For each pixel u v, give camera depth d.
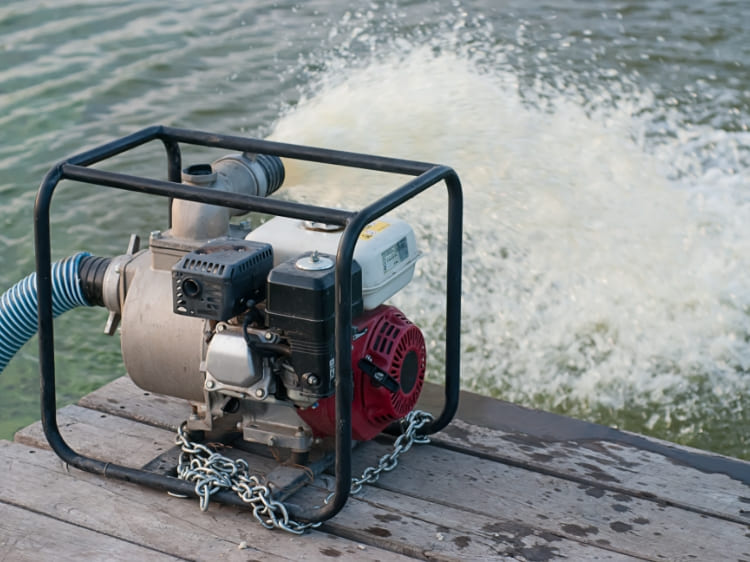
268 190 3.17
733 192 7.11
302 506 2.76
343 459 2.52
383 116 7.93
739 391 5.08
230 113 8.00
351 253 2.35
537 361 5.33
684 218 6.74
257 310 2.61
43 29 9.59
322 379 2.54
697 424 4.85
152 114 7.94
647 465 3.02
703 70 9.09
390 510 2.77
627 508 2.80
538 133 7.87
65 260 2.98
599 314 5.72
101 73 8.65
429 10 10.62
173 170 3.11
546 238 6.47
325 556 2.58
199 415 2.90
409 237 2.86
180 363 2.76
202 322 2.71
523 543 2.63
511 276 6.07
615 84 8.79
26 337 3.09
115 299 2.92
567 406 5.01
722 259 6.29
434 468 3.00
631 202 6.95
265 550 2.60
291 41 9.58
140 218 6.64
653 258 6.29
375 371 2.67
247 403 2.79
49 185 2.67
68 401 4.98
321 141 7.54
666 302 5.82
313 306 2.46
